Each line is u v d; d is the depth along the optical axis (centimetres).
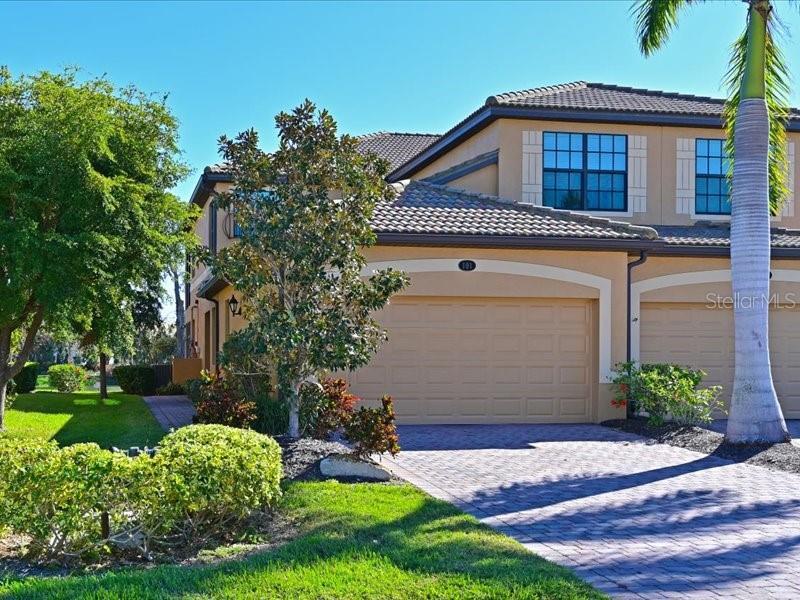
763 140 1388
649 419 1609
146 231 1589
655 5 1489
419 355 1681
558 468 1195
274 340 1080
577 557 741
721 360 1898
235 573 642
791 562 734
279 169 1148
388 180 2606
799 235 2072
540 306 1734
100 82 1617
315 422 1212
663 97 2270
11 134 1548
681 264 1884
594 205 2048
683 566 718
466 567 662
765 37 1397
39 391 3108
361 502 908
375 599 587
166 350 3922
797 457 1230
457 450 1356
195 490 778
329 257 1125
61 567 729
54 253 1448
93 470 746
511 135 2012
